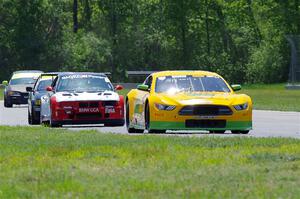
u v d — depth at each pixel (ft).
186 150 126.93
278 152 122.11
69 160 115.24
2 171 104.58
